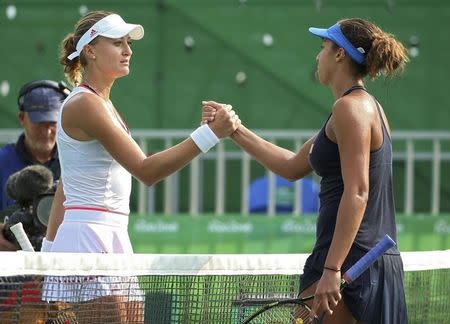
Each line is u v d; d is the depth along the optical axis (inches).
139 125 1652.3
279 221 1455.5
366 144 585.0
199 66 1658.5
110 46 641.0
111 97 1651.1
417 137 1530.5
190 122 1656.0
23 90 876.6
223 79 1658.5
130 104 1653.5
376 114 601.6
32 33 1654.8
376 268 597.9
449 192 1610.5
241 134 706.8
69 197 637.3
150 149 1582.2
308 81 1649.9
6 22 1652.3
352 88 613.3
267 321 612.4
